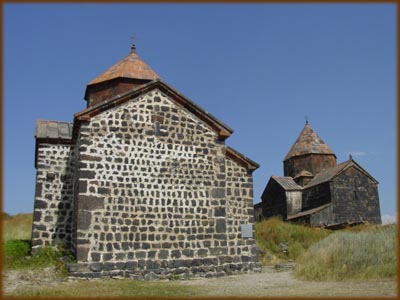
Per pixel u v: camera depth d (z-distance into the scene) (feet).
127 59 72.79
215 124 61.21
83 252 49.65
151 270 52.60
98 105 54.49
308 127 159.63
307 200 142.20
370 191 138.92
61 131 64.90
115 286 43.50
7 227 93.04
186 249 55.42
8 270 48.39
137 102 57.26
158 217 54.85
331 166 150.30
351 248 51.08
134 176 54.70
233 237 61.57
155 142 57.00
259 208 163.02
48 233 59.57
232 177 64.54
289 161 156.46
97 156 53.31
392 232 56.03
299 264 56.08
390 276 43.16
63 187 61.87
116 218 52.37
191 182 58.03
